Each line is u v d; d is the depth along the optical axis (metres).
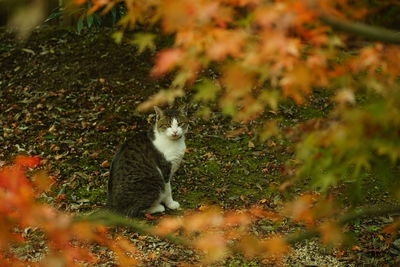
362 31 2.35
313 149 2.75
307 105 9.24
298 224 6.24
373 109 2.42
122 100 9.68
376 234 6.06
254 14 2.39
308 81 2.50
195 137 8.66
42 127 8.97
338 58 2.74
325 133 2.59
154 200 6.69
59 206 6.83
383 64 2.64
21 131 8.85
